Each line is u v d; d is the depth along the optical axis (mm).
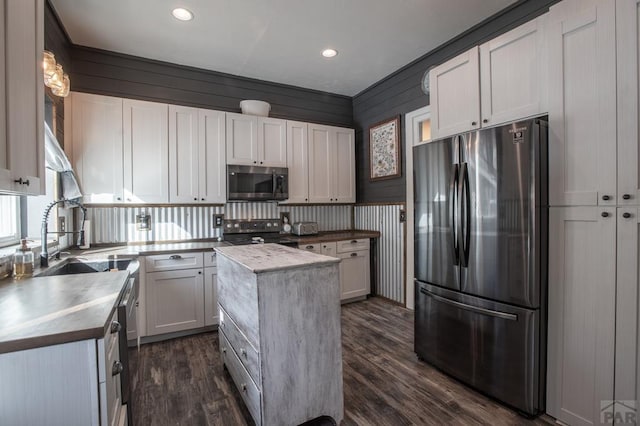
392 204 3975
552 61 1831
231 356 2109
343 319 3473
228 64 3572
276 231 4070
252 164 3639
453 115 2441
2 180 1147
